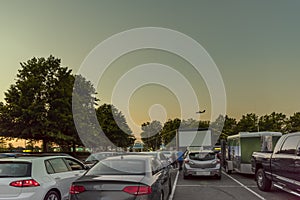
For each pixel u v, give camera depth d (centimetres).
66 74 3588
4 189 755
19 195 753
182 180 1622
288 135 1072
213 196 1122
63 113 3394
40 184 789
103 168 751
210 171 1620
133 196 652
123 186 657
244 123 6069
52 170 864
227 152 1997
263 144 1641
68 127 3434
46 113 3331
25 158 827
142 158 805
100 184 664
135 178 689
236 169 1773
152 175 746
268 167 1166
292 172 975
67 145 3841
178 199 1062
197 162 1636
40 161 834
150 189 679
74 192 680
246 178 1702
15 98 3412
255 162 1293
